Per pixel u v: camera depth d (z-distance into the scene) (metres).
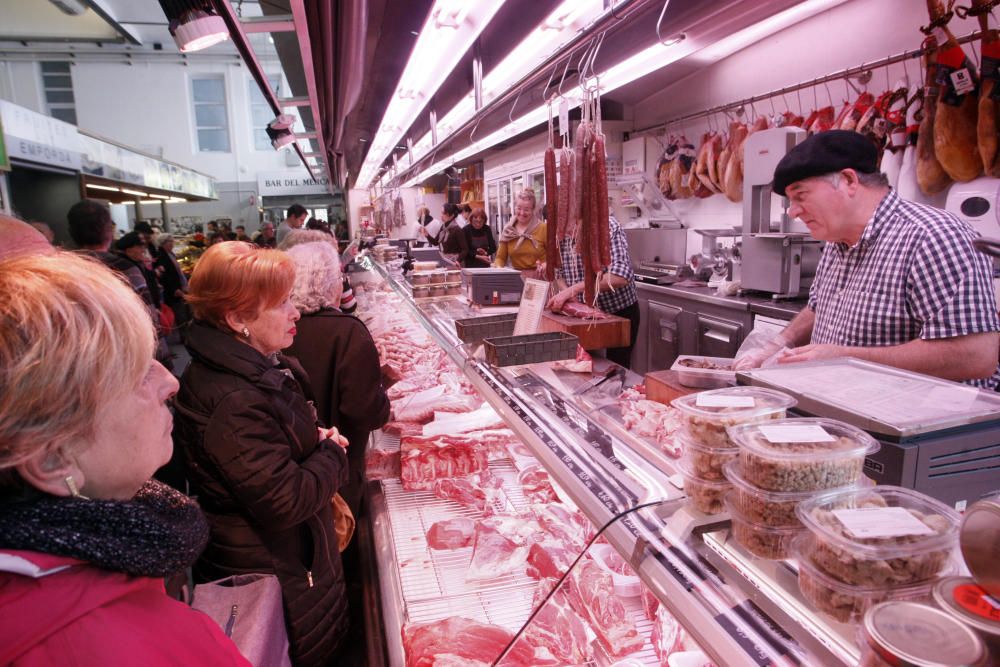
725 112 5.04
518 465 2.14
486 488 2.06
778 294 3.97
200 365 1.59
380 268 6.56
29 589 0.59
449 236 7.93
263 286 1.59
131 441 0.71
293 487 1.56
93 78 17.28
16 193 8.70
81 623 0.60
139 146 18.23
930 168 3.08
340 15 2.41
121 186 9.83
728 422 0.95
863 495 0.78
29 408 0.59
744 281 4.23
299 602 1.70
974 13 2.73
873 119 3.49
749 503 0.84
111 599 0.63
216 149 19.50
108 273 0.70
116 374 0.65
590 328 2.94
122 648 0.62
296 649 1.72
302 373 2.05
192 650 0.70
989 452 0.97
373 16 2.94
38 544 0.60
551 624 1.38
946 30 2.88
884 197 1.73
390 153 7.59
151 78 17.81
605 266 2.02
